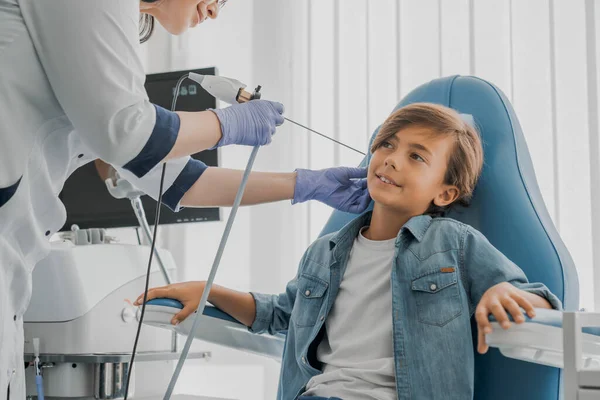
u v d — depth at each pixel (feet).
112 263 5.92
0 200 3.74
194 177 4.87
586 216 6.53
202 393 8.00
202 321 4.80
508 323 3.21
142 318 4.51
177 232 8.11
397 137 4.53
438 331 4.05
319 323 4.45
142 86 3.88
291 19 7.95
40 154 3.95
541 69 6.81
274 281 7.74
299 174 5.05
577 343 2.95
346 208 5.09
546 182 6.72
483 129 4.82
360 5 7.62
